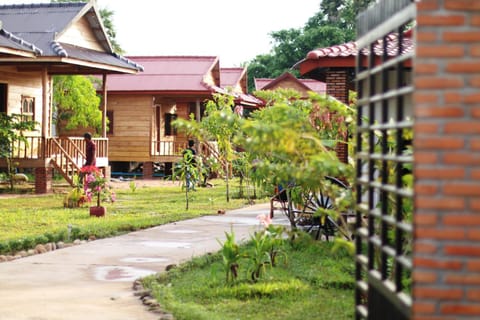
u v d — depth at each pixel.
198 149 33.88
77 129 39.00
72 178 26.75
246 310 8.71
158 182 34.78
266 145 7.27
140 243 13.77
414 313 4.41
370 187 5.94
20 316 8.22
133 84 38.75
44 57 26.75
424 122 4.43
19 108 30.25
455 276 4.39
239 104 43.91
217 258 11.99
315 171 7.53
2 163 26.91
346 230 8.73
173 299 9.04
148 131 38.53
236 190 28.23
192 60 40.41
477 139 4.41
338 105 8.71
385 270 5.57
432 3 4.45
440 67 4.45
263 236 10.45
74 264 11.52
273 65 71.94
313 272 10.84
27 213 19.06
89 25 31.19
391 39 15.40
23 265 11.41
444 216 4.41
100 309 8.62
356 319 6.38
